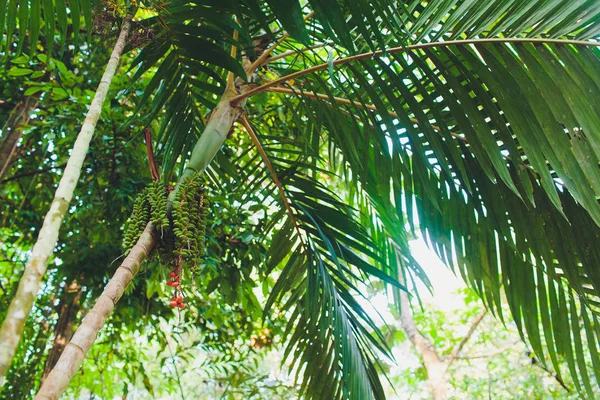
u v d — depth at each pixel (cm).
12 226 501
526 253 251
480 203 259
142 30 241
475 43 224
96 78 447
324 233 313
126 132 414
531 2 212
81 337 136
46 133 423
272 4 208
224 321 559
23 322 123
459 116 225
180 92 285
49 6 220
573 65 211
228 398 604
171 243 199
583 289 252
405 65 233
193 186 212
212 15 237
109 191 419
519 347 817
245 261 417
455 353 694
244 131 470
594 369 248
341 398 279
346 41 204
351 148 247
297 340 298
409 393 893
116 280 161
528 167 253
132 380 550
